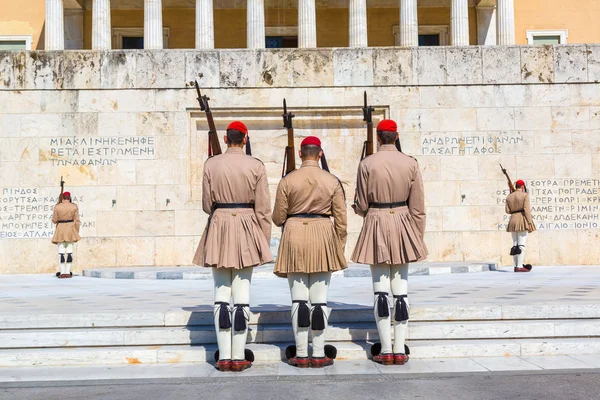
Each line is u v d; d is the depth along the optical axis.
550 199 23.52
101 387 7.14
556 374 7.46
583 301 10.41
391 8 37.84
